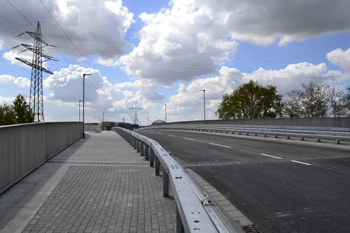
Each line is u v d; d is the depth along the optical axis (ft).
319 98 117.08
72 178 22.88
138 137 37.32
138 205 16.15
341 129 49.42
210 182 21.52
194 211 7.20
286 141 55.52
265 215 14.19
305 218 13.52
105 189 19.63
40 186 20.15
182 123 165.78
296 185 19.71
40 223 13.33
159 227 12.94
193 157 34.81
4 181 18.61
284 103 130.72
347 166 26.40
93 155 37.78
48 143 32.91
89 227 12.90
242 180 21.74
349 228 12.19
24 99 157.69
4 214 14.51
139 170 26.78
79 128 74.54
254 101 171.32
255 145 47.55
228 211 14.97
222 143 52.54
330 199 16.34
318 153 35.86
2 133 18.16
